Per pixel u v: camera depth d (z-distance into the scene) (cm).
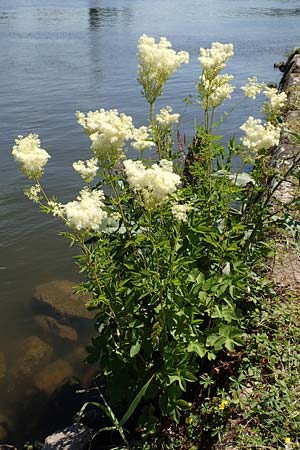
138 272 362
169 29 3391
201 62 406
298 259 501
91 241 402
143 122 1370
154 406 399
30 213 900
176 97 1606
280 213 541
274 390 359
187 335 353
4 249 799
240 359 392
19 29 3303
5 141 1222
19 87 1738
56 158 1126
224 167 407
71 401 505
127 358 376
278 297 445
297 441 328
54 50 2495
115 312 369
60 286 697
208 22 3819
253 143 367
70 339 602
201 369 402
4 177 1031
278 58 2305
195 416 364
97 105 1527
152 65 380
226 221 396
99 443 428
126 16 4178
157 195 315
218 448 341
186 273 365
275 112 418
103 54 2378
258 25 3597
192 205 383
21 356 579
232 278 364
